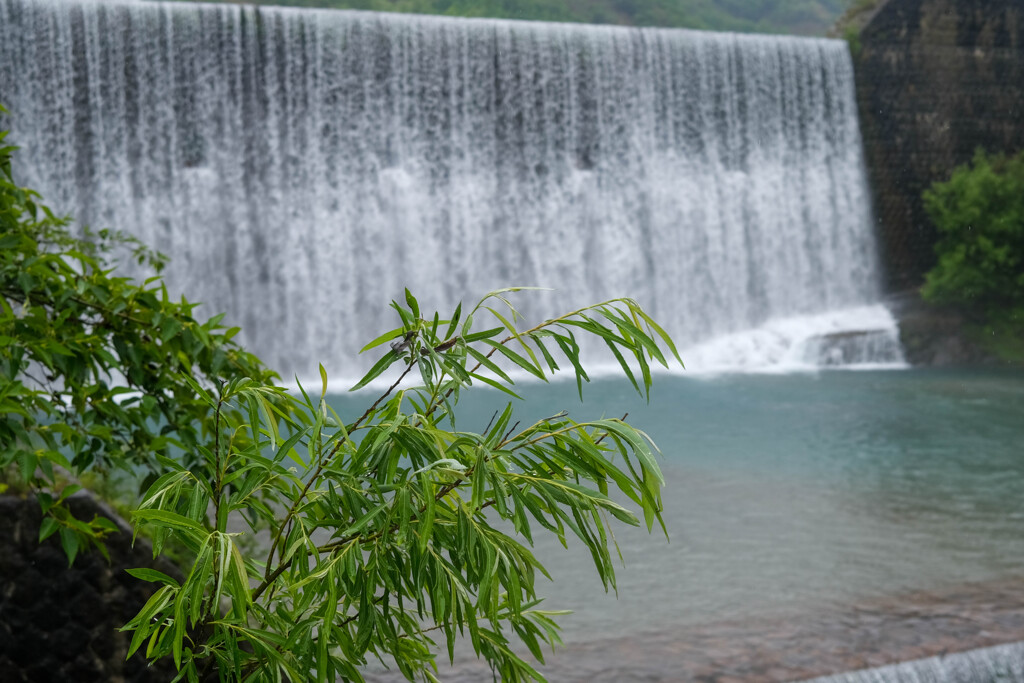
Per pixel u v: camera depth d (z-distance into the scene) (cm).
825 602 714
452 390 248
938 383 2230
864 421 1642
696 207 2922
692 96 2914
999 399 1941
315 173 2567
